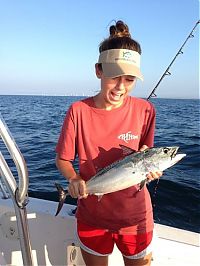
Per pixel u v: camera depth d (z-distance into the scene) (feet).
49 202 8.36
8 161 23.17
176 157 6.35
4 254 7.80
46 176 21.18
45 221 7.82
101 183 6.36
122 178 6.35
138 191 6.61
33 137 40.98
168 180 18.52
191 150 29.37
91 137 6.55
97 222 6.66
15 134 44.09
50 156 28.19
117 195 6.52
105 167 6.45
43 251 7.90
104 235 6.71
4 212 7.77
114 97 6.35
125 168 6.33
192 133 42.75
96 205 6.63
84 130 6.56
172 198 16.05
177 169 21.47
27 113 88.79
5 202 7.84
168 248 7.34
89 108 6.56
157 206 15.21
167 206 15.19
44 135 43.09
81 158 6.66
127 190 6.55
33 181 19.93
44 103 172.35
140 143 6.91
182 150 29.37
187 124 55.67
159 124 55.01
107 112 6.49
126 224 6.54
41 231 7.87
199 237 7.59
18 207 5.33
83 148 6.62
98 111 6.51
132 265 6.74
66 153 6.68
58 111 98.84
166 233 7.73
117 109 6.54
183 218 14.06
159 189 17.13
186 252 7.27
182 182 18.22
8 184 5.29
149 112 6.79
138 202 6.59
